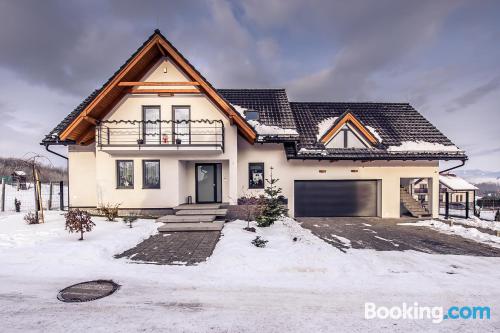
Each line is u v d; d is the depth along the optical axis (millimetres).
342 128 13742
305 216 13805
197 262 5996
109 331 3385
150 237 8328
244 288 4672
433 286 4828
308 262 5961
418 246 8102
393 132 14273
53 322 3588
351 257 6676
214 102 12180
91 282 4871
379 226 11422
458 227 10602
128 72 11289
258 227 9766
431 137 13969
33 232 8320
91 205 12977
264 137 12445
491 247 8000
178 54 11234
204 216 10352
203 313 3826
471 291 4641
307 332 3369
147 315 3768
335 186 13891
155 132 12172
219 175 13445
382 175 13586
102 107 11680
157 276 5145
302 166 13469
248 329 3430
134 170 11984
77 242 7141
